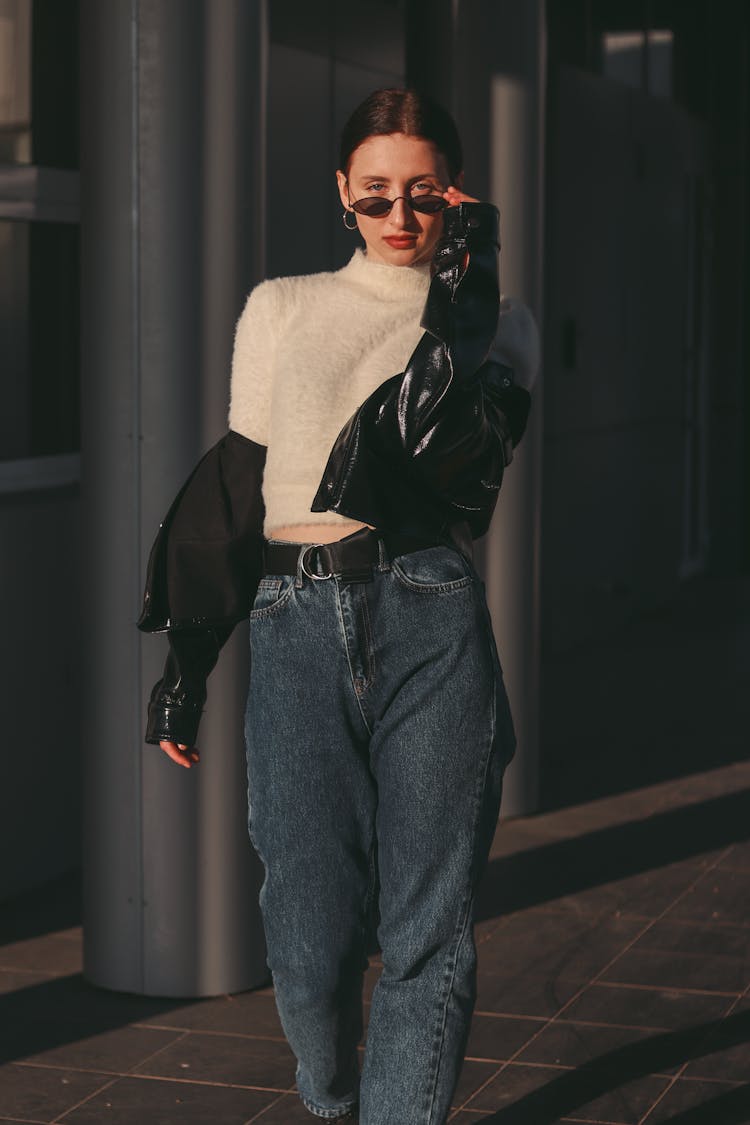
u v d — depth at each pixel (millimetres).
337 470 2797
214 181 4102
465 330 2760
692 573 12820
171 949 4277
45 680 5312
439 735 2848
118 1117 3607
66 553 5387
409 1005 2924
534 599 5992
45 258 5492
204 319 4133
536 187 5797
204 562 3006
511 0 5672
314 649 2871
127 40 4074
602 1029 4059
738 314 12898
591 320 9672
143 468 4164
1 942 4777
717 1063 3840
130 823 4266
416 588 2828
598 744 7289
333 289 2990
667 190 11156
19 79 5332
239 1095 3719
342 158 3010
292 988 3080
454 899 2893
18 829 5219
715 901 5086
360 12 7293
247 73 4133
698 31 12312
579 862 5520
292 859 2980
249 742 3012
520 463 5863
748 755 7082
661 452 11211
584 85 9398
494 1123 3535
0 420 5297
